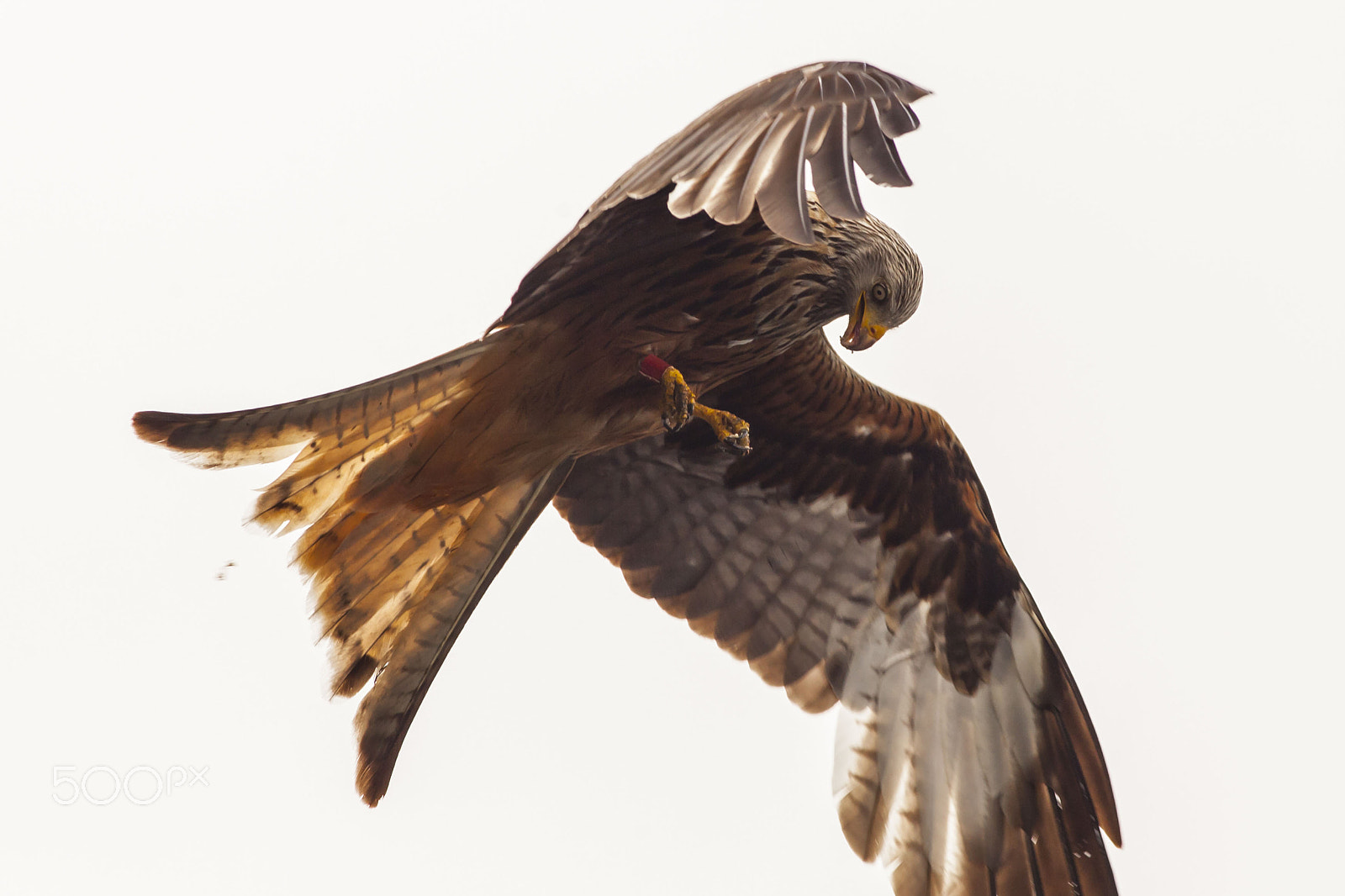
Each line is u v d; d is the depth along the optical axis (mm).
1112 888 12438
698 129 7875
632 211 10227
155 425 9672
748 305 10789
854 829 12727
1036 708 12820
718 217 7133
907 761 12812
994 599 12992
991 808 12641
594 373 10570
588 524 13094
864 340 11500
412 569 10672
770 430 12969
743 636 13156
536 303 10453
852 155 7555
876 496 13062
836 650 13109
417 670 10758
